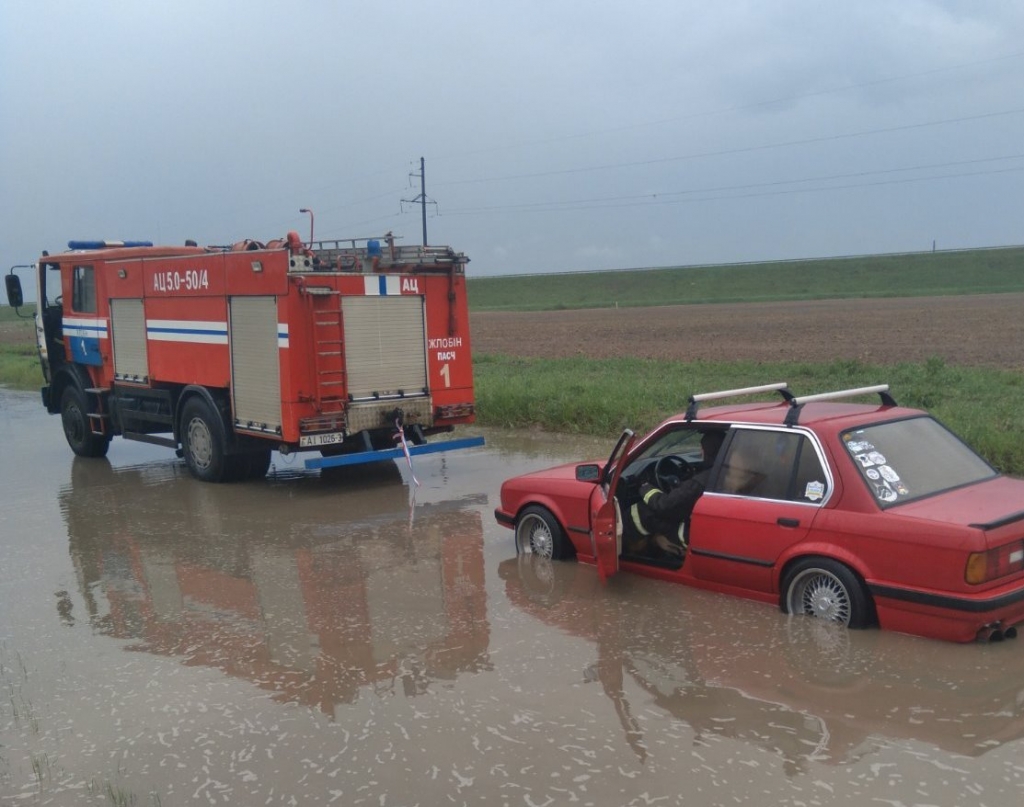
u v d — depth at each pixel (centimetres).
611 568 695
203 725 508
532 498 804
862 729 465
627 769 436
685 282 13662
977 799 397
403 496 1106
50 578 810
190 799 431
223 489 1191
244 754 472
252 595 740
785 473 624
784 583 621
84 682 577
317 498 1115
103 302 1398
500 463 1284
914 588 554
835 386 1933
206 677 575
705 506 664
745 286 12900
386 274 1145
